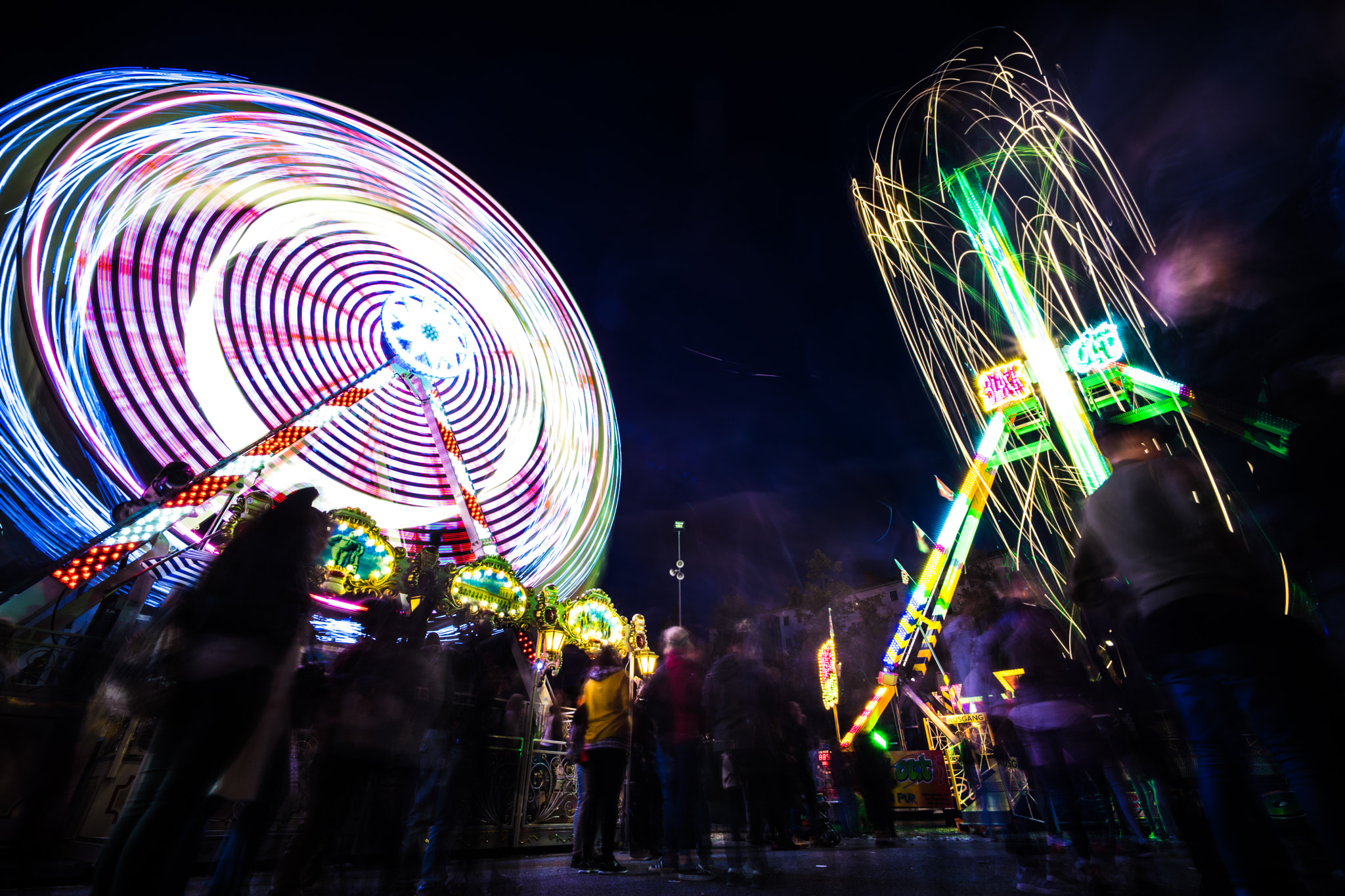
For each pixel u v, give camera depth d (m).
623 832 6.89
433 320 15.88
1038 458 12.02
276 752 2.46
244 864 2.42
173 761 1.98
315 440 14.83
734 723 4.05
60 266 10.30
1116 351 10.07
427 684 3.06
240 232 14.69
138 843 1.84
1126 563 2.30
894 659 11.18
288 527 2.41
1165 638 2.12
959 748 8.38
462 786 3.43
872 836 8.30
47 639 4.54
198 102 12.20
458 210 17.06
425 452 17.11
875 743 7.19
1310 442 4.96
